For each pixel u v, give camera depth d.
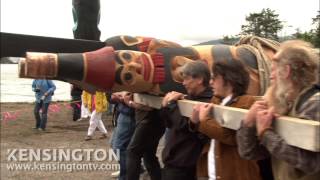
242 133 2.55
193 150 3.73
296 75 2.38
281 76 2.42
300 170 2.42
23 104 21.38
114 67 3.59
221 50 4.37
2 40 2.81
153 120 4.97
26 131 12.27
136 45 4.00
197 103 3.05
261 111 2.42
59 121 14.59
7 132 12.09
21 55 3.01
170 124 3.71
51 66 3.18
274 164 2.61
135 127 5.50
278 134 2.36
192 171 3.79
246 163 2.98
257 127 2.45
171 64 3.96
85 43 3.56
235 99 2.97
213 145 3.09
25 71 3.10
